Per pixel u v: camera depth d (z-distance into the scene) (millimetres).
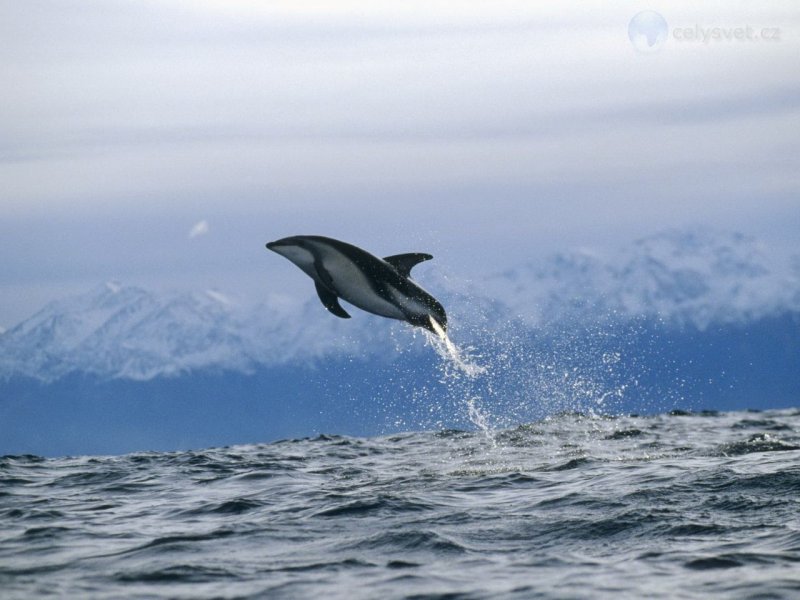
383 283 43906
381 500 43406
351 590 30891
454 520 39531
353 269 43562
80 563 34906
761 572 31141
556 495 43656
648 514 38781
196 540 37906
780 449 56719
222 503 45594
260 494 48094
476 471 52531
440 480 49781
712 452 56906
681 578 31047
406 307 44344
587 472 49812
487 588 30734
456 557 34344
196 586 31719
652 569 32094
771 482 42938
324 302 44375
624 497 42062
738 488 42344
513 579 31609
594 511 39875
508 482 48031
